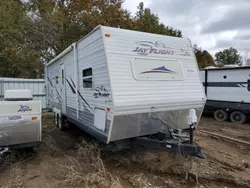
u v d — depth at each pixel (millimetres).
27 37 16750
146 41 4168
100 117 4102
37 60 16734
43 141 5773
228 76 9359
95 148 4617
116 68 3750
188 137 4176
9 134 4117
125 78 3799
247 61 10898
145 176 3816
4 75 16328
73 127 7242
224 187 3465
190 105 4551
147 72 4051
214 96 10008
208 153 5016
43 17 17281
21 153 4754
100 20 16984
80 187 3369
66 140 6141
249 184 3531
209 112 10547
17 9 17688
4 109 4039
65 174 3791
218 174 3869
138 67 3971
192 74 4719
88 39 4492
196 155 3590
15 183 3537
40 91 12047
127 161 4371
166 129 4371
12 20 16531
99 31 3926
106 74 3762
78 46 5152
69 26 17750
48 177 3746
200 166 4223
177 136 4156
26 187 3396
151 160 4465
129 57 3928
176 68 4469
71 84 5906
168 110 4262
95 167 3910
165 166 4188
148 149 4316
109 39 3816
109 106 3721
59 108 7480
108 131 3809
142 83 3957
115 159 4496
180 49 4641
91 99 4520
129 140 4262
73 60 5582
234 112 9273
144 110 3930
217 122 9477
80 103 5234
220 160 4582
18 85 11562
